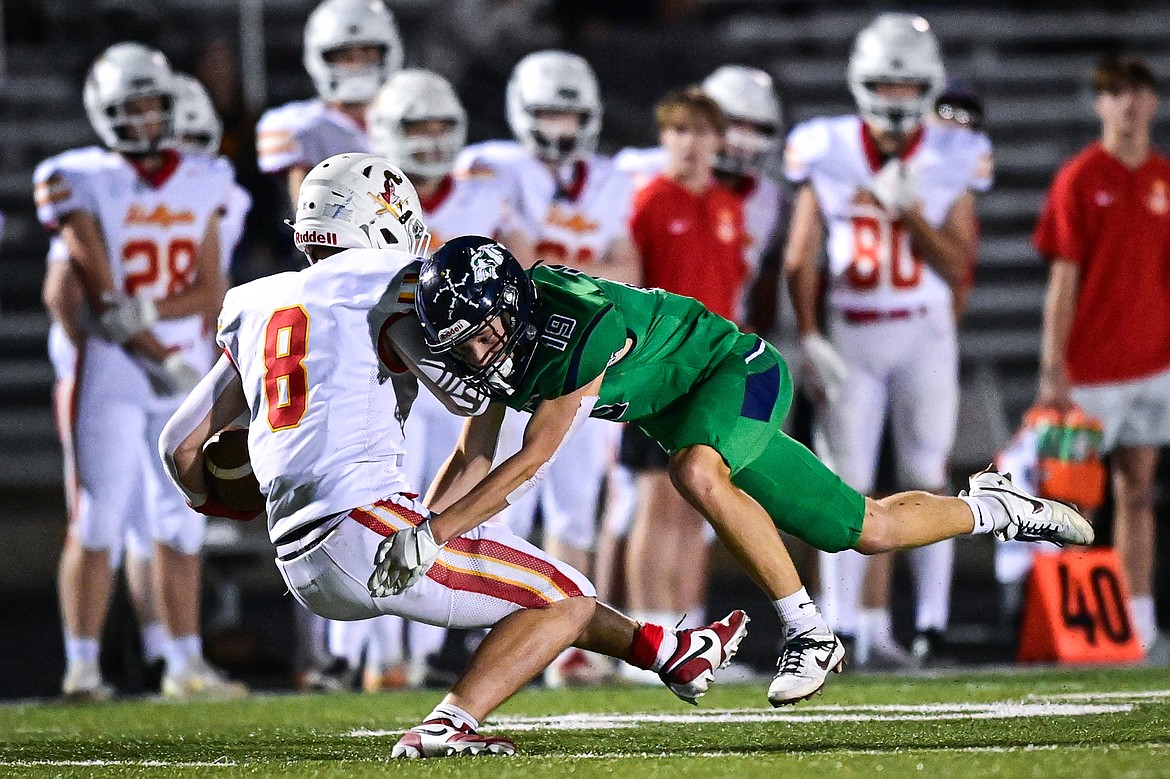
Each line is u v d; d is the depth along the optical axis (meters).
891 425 24.42
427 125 22.19
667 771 11.85
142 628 23.75
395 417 13.31
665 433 14.59
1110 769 11.34
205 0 44.91
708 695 19.66
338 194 13.75
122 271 22.05
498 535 13.16
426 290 12.46
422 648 22.58
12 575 36.25
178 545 22.11
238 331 13.50
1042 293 42.72
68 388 22.22
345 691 22.08
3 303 41.72
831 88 46.22
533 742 14.46
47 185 22.12
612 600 24.47
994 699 17.70
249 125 29.33
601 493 32.41
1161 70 46.66
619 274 23.59
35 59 45.09
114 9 43.66
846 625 23.44
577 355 12.77
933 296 23.88
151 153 22.27
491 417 13.45
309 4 45.31
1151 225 24.84
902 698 18.19
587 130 23.52
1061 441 23.38
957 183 24.14
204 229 22.62
